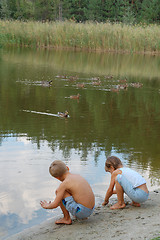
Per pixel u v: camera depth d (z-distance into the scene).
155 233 4.06
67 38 40.12
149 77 22.50
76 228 4.70
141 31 38.03
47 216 5.27
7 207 5.51
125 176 5.18
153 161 7.89
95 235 4.34
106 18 72.12
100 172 7.10
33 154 8.20
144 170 7.30
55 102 14.45
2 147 8.66
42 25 42.31
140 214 4.95
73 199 4.78
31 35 41.53
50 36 40.94
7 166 7.34
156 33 37.69
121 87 18.42
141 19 66.62
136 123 11.62
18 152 8.30
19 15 68.94
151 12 65.44
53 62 27.95
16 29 42.06
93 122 11.59
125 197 5.96
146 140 9.66
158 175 7.04
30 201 5.72
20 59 28.92
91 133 10.26
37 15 69.88
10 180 6.58
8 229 4.84
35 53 34.03
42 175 6.88
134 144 9.24
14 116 11.98
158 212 4.98
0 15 67.69
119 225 4.59
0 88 16.78
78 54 34.47
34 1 71.50
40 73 22.03
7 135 9.76
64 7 72.81
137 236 4.05
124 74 23.38
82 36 39.41
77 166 7.43
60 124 11.19
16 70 22.77
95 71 24.22
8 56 30.64
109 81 20.50
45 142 9.20
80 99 15.29
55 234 4.57
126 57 33.53
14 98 14.84
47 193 6.02
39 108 13.31
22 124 11.02
